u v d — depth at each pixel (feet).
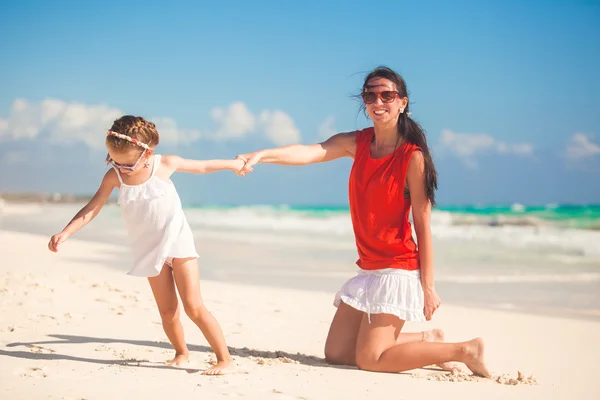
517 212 124.67
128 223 13.21
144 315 19.77
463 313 23.77
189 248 13.20
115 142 12.68
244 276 34.63
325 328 19.93
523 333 20.04
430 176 15.16
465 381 13.92
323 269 37.86
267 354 16.07
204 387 12.26
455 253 50.21
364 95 15.42
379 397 12.26
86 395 11.40
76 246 45.34
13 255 36.58
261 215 133.80
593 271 37.93
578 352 17.43
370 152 15.79
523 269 39.19
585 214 106.32
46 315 18.90
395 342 14.97
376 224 15.28
